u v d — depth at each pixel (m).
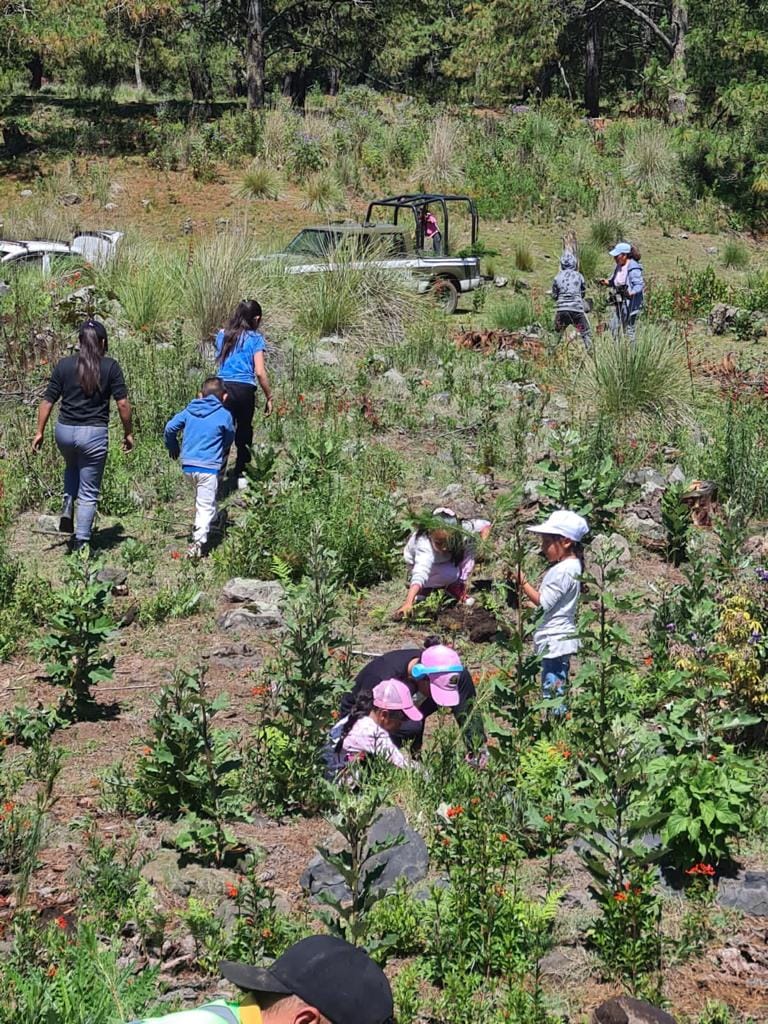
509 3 36.97
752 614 6.66
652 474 11.42
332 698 6.11
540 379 15.13
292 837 5.43
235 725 6.55
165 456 11.70
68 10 29.47
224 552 9.30
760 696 6.18
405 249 20.58
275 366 15.01
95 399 9.23
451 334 18.00
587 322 17.20
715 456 11.80
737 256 27.33
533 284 24.38
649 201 31.09
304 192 29.67
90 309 16.09
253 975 1.95
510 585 8.21
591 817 4.95
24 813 5.44
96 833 5.35
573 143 33.47
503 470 11.77
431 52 47.81
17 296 16.14
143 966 4.33
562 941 4.64
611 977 4.43
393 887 4.90
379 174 30.97
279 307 16.78
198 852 5.20
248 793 5.69
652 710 6.65
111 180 29.66
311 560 6.36
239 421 11.07
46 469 11.05
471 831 4.97
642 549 9.81
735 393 14.20
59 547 9.60
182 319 16.23
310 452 10.81
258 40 36.97
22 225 24.84
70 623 6.68
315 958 1.95
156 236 26.25
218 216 27.84
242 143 31.94
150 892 4.73
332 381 14.38
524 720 6.03
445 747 5.84
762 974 4.46
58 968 3.93
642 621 8.28
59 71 41.59
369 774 5.77
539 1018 4.04
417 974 4.43
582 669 6.29
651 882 4.68
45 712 6.59
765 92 30.52
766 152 31.97
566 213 29.67
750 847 5.35
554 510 9.77
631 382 13.53
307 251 19.42
